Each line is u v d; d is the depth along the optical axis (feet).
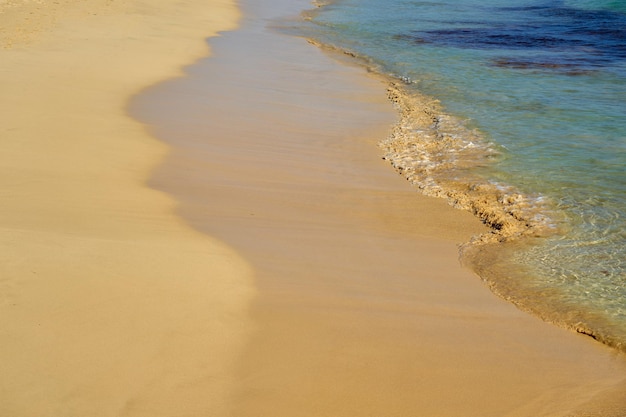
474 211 29.78
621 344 19.90
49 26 61.87
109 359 15.81
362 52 63.67
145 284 19.16
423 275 23.35
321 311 19.47
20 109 37.11
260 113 41.42
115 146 33.04
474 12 89.86
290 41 67.36
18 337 16.11
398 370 16.97
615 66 57.26
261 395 15.39
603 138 39.19
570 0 98.99
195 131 36.81
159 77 47.57
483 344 18.89
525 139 39.11
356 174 33.14
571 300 22.54
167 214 25.90
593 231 28.02
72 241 21.43
